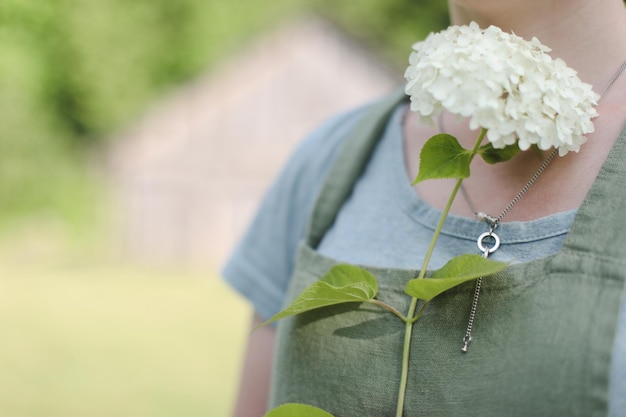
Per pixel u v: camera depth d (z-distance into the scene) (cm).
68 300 662
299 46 876
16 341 514
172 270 873
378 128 80
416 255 69
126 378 434
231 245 899
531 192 66
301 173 86
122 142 898
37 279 770
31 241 961
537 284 60
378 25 1220
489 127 58
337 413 66
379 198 75
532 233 64
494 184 69
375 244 72
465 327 62
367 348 66
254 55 880
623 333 57
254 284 88
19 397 395
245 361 88
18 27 1014
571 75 61
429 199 72
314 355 68
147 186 899
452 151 62
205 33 1148
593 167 64
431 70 60
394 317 65
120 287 742
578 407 55
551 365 57
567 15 68
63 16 1042
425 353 63
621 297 56
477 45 59
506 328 60
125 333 544
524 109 58
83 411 374
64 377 434
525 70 59
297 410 63
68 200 993
